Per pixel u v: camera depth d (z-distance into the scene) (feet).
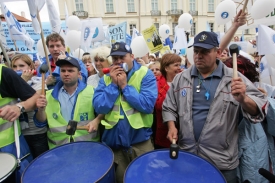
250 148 4.68
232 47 3.91
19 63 7.06
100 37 12.53
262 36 6.69
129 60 5.41
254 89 4.31
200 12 83.66
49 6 10.05
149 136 5.78
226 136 4.46
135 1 82.69
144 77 5.47
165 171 3.39
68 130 4.31
